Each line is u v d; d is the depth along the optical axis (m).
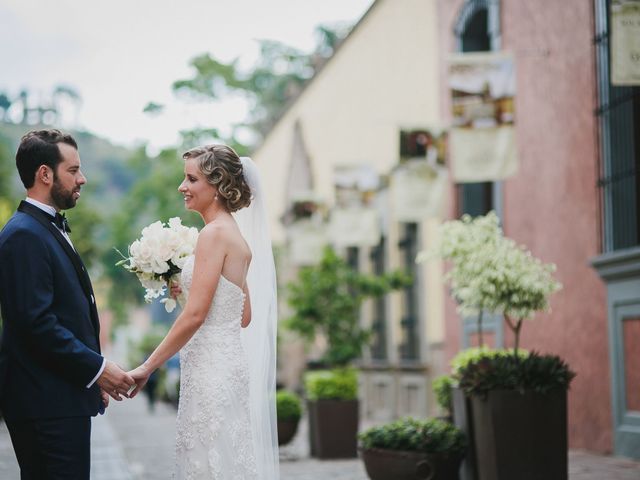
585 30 10.27
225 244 4.77
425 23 15.76
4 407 4.47
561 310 10.90
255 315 5.30
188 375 4.75
